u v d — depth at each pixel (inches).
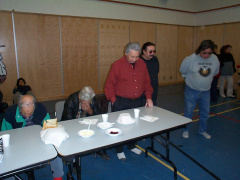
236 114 163.5
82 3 216.5
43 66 206.5
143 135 63.8
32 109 70.1
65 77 221.3
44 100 212.8
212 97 202.5
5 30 182.7
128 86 89.3
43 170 90.6
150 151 107.1
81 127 71.2
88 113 91.7
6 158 50.4
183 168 91.0
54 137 57.9
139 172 88.4
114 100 90.4
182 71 113.5
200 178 83.9
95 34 231.0
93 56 234.5
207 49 96.1
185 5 297.7
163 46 291.7
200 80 106.6
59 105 90.2
